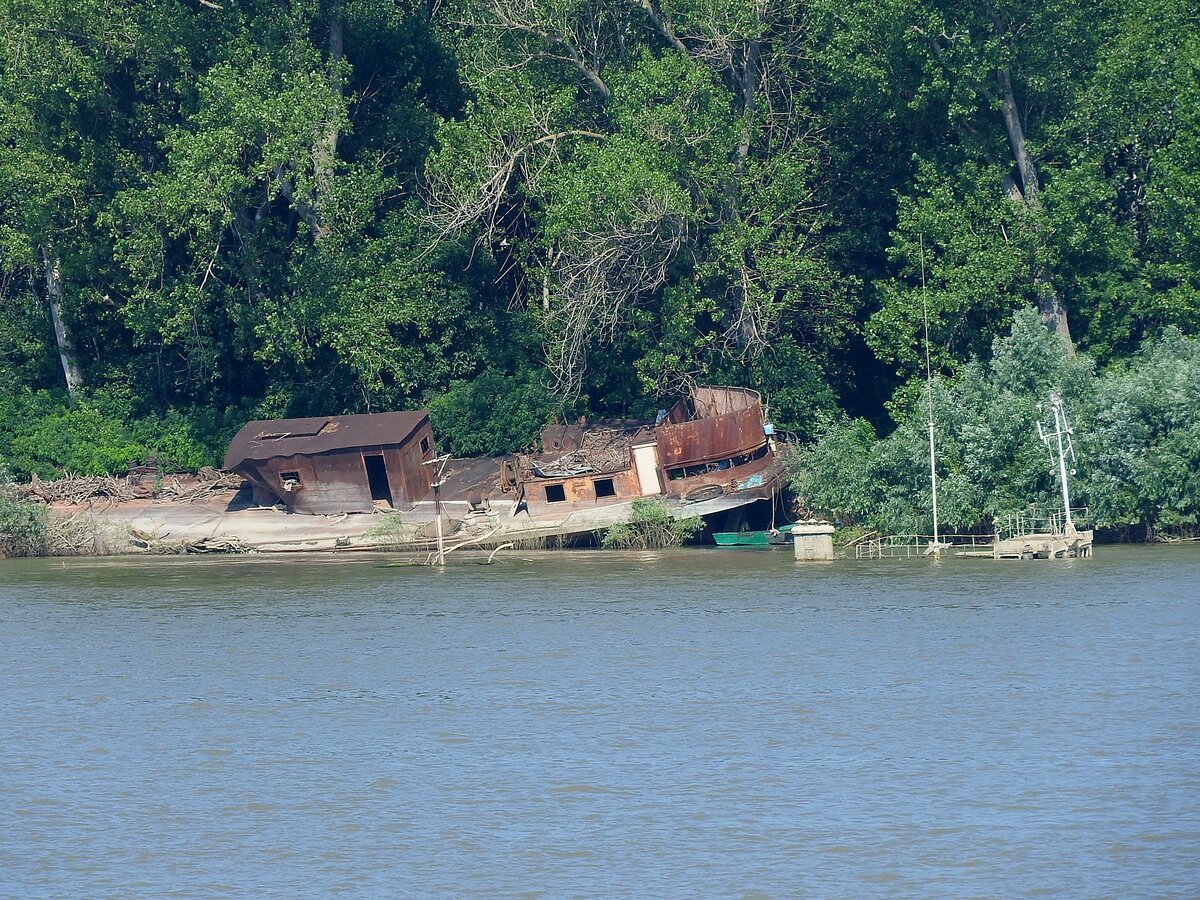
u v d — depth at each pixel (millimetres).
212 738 108438
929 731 105438
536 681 123438
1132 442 194000
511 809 91688
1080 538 186000
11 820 91375
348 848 86062
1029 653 128750
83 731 110938
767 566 187500
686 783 95562
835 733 105625
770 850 84188
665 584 174125
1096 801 90250
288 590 177500
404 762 101500
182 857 85125
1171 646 129750
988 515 197875
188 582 186000
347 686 123562
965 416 198750
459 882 80938
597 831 87750
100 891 80625
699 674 124500
